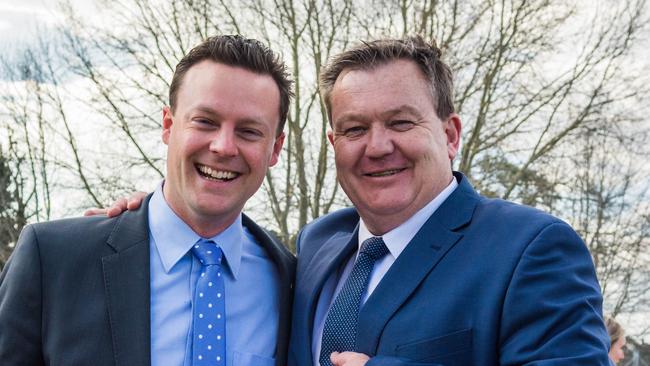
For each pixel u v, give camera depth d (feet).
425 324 7.80
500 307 7.57
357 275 8.89
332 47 39.27
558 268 7.51
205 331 8.27
